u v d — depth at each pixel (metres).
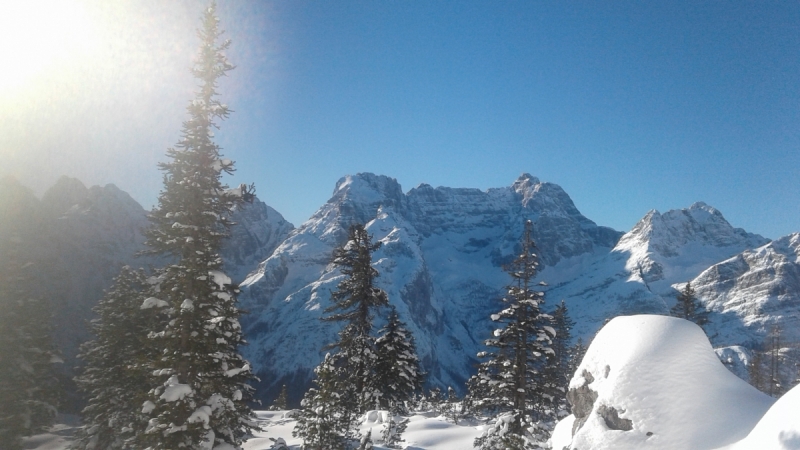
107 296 33.12
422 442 29.62
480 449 25.20
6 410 30.62
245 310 19.61
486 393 26.05
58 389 35.88
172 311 18.19
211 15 19.38
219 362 19.34
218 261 19.20
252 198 19.80
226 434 20.64
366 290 34.50
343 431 26.20
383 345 39.78
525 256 25.88
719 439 13.01
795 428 10.47
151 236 19.14
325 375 25.97
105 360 31.81
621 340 16.55
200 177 18.84
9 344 30.45
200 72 19.06
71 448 34.09
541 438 23.14
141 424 24.48
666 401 14.29
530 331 25.25
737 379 14.84
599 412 15.16
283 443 28.98
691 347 15.31
